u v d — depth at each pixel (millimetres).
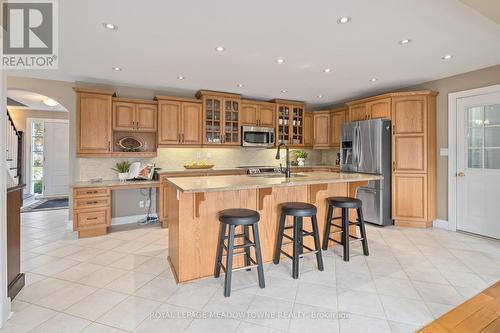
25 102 5922
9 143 6059
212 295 2193
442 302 2078
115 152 4246
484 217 3656
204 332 1742
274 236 2840
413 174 4113
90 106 4000
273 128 5457
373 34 2594
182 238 2396
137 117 4367
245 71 3719
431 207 4102
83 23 2389
